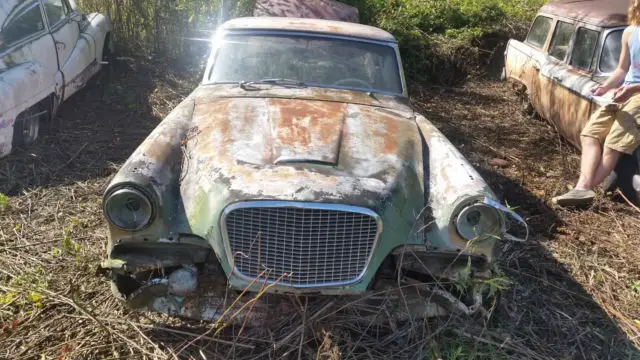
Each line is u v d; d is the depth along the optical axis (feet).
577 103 18.99
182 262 9.37
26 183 15.17
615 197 16.85
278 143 10.16
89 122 20.08
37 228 13.00
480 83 30.73
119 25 27.25
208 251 9.55
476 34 32.53
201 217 9.14
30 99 16.65
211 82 13.42
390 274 9.93
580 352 10.24
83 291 10.73
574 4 22.21
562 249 13.80
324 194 8.79
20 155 16.75
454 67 31.22
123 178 8.93
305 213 8.70
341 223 8.86
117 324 9.91
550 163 19.98
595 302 11.74
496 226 9.26
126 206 9.00
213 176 9.39
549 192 17.31
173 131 10.89
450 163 10.34
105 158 17.13
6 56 16.03
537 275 12.59
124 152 17.72
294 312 9.65
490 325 10.50
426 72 30.91
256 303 9.62
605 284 12.41
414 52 30.60
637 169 16.10
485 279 9.59
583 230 14.83
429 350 9.48
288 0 23.94
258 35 13.97
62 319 9.98
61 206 14.07
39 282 10.75
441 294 9.65
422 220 9.63
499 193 17.12
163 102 22.49
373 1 33.04
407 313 9.82
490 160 19.92
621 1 20.34
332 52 13.85
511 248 13.60
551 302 11.62
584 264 13.23
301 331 9.36
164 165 9.71
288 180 9.01
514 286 11.95
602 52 18.69
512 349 9.98
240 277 9.09
